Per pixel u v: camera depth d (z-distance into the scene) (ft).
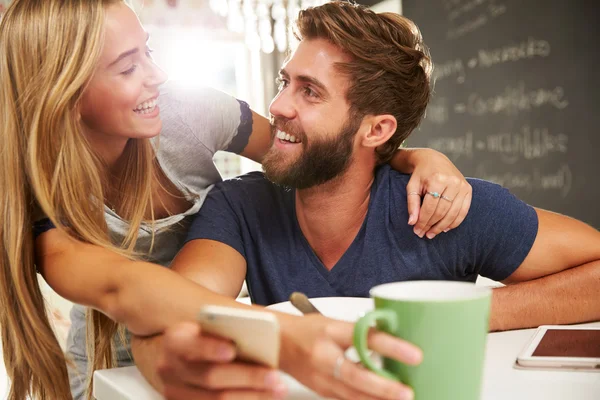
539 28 8.81
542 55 8.80
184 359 1.84
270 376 1.73
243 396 1.80
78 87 3.21
